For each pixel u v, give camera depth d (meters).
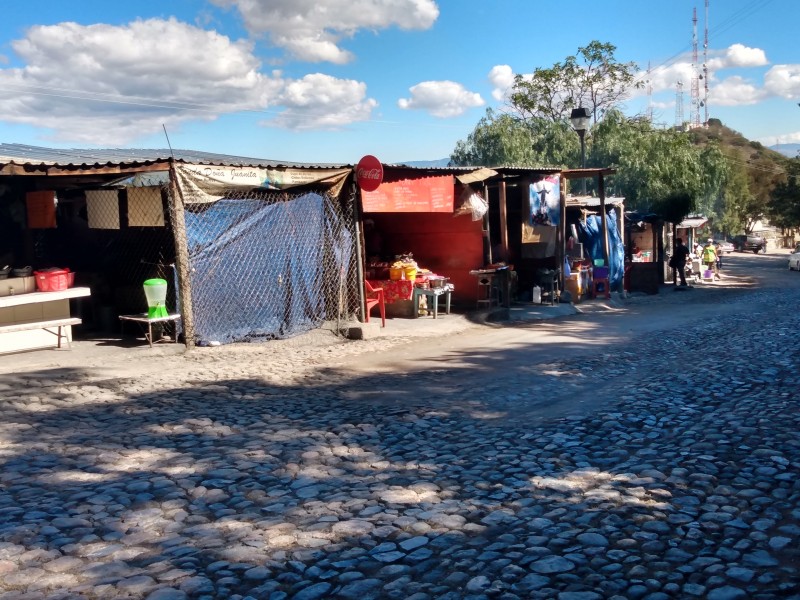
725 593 3.45
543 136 35.03
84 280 13.29
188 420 7.36
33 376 9.37
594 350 11.62
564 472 5.49
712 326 14.64
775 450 5.70
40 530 4.55
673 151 33.75
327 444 6.49
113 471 5.78
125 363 10.39
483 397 8.32
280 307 12.71
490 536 4.32
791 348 10.77
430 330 13.99
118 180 11.79
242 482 5.46
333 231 13.48
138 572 3.94
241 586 3.74
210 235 11.59
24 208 12.83
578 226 22.28
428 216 17.78
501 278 16.95
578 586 3.59
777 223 67.94
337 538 4.36
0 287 10.85
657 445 6.08
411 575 3.82
